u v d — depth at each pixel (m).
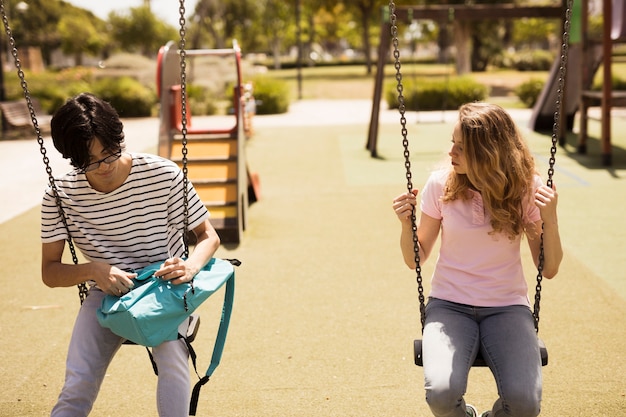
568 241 6.08
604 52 9.70
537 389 2.22
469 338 2.41
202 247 2.46
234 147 7.41
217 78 25.45
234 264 2.55
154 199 2.42
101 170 2.25
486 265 2.50
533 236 2.59
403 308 4.56
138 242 2.42
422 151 12.20
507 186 2.45
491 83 29.50
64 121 2.17
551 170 2.50
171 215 2.46
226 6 57.59
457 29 31.78
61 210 2.38
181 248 2.56
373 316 4.43
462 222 2.51
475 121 2.44
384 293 4.87
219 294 4.88
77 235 2.42
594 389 3.32
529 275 5.17
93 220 2.38
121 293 2.32
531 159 2.52
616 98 10.03
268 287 5.05
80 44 62.16
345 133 14.94
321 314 4.48
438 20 11.98
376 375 3.56
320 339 4.06
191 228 2.49
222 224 6.35
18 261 5.95
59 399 2.30
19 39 59.06
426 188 2.65
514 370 2.26
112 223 2.39
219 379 3.55
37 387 3.52
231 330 4.23
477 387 3.38
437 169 2.68
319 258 5.79
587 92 10.95
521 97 20.83
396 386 3.42
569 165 10.13
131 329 2.23
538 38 59.44
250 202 8.17
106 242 2.42
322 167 10.65
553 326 4.15
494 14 12.34
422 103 20.80
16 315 4.61
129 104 20.66
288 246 6.20
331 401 3.28
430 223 2.63
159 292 2.29
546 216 2.41
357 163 11.00
